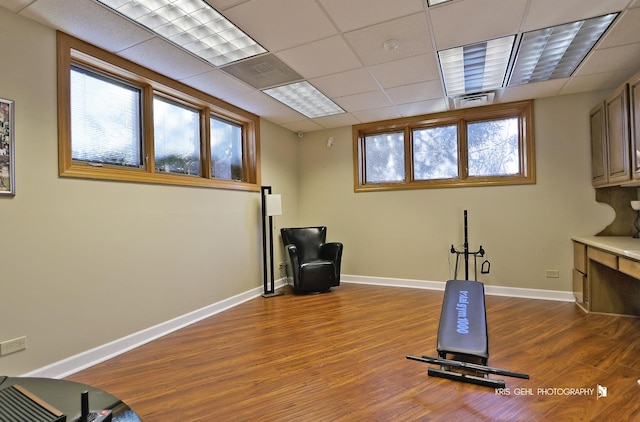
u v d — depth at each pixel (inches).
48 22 85.4
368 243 191.6
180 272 126.3
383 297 159.9
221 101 149.4
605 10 84.2
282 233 185.9
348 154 196.9
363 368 88.7
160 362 94.7
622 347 96.7
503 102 157.5
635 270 91.3
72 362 90.1
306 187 209.6
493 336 107.5
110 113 108.1
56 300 87.7
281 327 121.5
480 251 153.4
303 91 141.9
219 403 73.7
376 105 159.6
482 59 113.5
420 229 178.5
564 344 99.8
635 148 105.3
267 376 85.4
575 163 146.9
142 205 112.6
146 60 108.0
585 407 69.1
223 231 149.4
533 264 154.7
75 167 93.0
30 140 83.5
